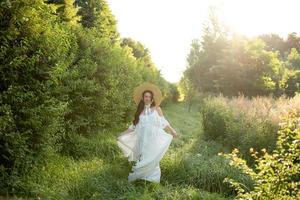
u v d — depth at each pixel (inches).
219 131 540.1
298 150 185.2
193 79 1764.3
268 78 1428.4
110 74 459.8
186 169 327.6
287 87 1547.7
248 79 1429.6
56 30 286.2
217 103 586.6
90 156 352.5
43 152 273.6
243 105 575.5
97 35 505.4
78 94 390.3
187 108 1217.4
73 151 349.7
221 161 345.1
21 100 251.3
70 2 742.5
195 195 267.9
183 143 485.4
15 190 248.1
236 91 1459.2
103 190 261.7
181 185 295.4
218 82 1485.0
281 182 181.6
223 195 294.2
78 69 396.5
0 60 248.7
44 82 272.7
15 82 257.8
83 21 1080.2
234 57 1460.4
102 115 444.1
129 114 597.3
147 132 313.1
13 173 249.0
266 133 409.4
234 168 319.6
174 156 353.1
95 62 423.8
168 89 1253.1
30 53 267.0
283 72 1562.5
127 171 314.2
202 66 1785.2
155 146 310.5
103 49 462.9
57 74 276.5
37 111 259.1
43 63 270.4
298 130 187.0
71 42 374.0
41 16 277.1
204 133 568.4
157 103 329.7
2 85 253.9
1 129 239.0
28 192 249.3
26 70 258.7
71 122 380.2
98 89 416.5
